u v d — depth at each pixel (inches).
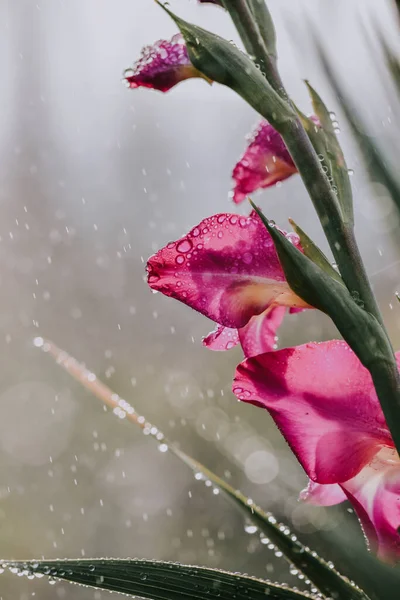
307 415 24.3
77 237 160.7
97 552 90.1
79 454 112.8
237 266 24.6
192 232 24.7
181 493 97.0
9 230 163.6
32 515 98.1
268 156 27.2
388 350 23.7
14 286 155.1
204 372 118.3
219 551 80.9
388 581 24.6
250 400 24.5
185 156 150.2
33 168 169.6
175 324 139.6
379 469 24.4
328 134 25.3
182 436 100.0
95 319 143.3
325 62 28.2
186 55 26.6
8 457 113.6
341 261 24.3
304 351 24.2
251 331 26.2
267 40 25.4
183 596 24.3
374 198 28.0
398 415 23.5
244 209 96.3
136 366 128.2
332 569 24.5
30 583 84.8
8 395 131.1
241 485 58.9
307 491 25.6
